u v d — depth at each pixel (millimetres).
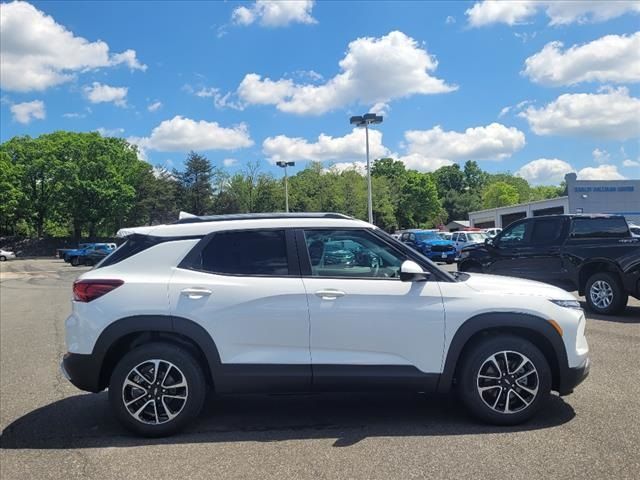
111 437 4656
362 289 4590
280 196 57938
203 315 4516
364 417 4996
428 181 87500
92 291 4590
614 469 3754
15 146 73875
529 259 11203
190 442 4473
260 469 3910
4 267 47594
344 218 4961
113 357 4754
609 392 5484
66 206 71062
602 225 10812
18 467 4078
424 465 3891
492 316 4602
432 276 4719
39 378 6859
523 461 3912
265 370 4508
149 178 74562
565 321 4676
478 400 4605
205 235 4793
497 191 111312
